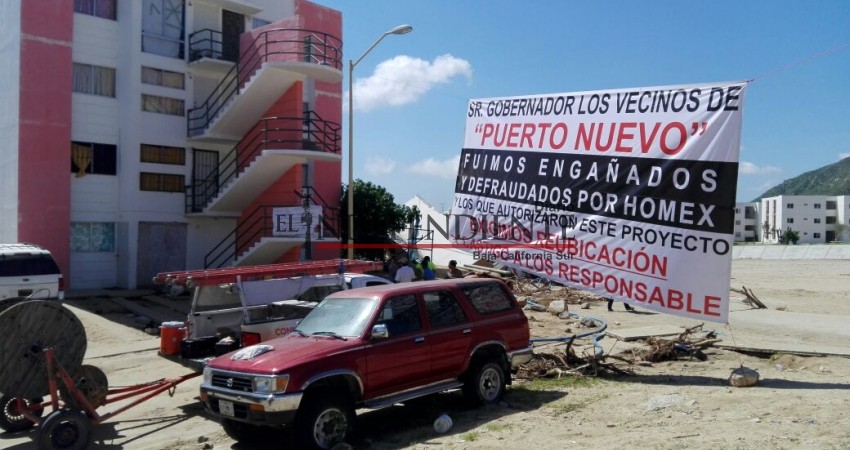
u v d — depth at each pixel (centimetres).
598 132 1116
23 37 2123
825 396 870
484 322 934
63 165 2197
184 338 1052
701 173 998
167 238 2434
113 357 1416
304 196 2303
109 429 909
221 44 2595
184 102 2481
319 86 2917
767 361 1216
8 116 2177
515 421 830
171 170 2445
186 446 820
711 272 986
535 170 1198
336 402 757
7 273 1563
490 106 1281
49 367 778
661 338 1377
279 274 1098
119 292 2206
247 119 2472
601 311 2025
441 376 870
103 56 2331
